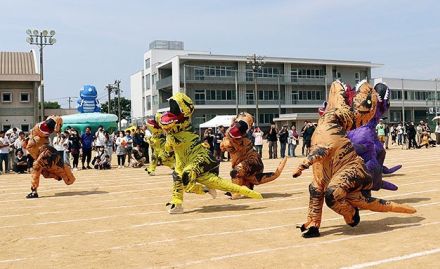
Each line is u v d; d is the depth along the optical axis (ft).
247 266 19.16
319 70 225.15
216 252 21.62
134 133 77.36
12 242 24.91
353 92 25.39
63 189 48.24
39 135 42.06
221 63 205.05
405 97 264.52
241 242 23.41
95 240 24.89
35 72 148.36
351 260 19.43
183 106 32.71
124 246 23.38
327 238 23.53
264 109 216.54
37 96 148.36
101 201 39.40
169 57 231.91
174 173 33.19
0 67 147.95
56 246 23.80
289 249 21.63
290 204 34.63
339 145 23.29
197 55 198.90
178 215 31.81
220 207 34.53
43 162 42.11
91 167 74.95
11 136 71.36
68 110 171.53
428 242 21.86
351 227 25.68
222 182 33.78
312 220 23.91
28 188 49.83
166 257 21.04
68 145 71.05
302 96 223.10
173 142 33.06
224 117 109.91
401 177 49.29
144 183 52.06
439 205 31.73
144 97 245.86
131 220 30.37
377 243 22.07
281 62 213.46
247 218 29.73
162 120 32.91
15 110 146.82
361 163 23.56
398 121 261.03
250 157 37.81
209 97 205.87
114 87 204.95
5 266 20.36
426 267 18.17
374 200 24.02
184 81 198.08
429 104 267.39
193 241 23.98
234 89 209.87
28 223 30.30
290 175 55.06
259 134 81.56
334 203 22.90
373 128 32.68
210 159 33.63
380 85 33.27
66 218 31.78
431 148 108.47
